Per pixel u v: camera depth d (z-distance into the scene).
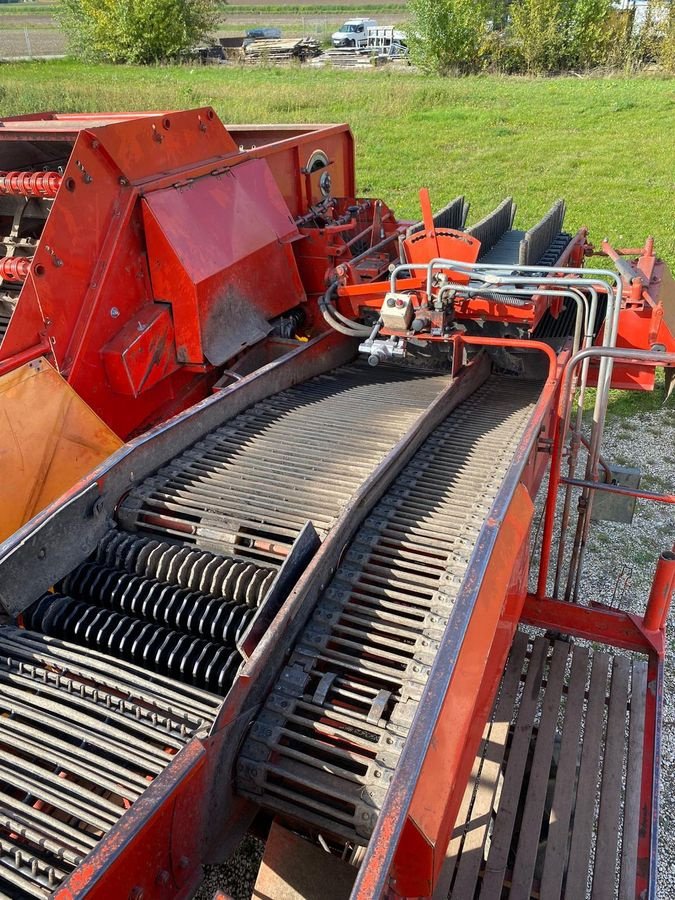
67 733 2.16
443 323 4.04
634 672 3.62
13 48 35.56
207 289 4.28
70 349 3.80
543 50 27.42
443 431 4.11
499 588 2.52
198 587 2.74
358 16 45.78
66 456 3.67
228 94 19.94
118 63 30.00
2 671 2.36
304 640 2.52
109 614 2.66
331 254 5.48
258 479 3.37
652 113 20.00
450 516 3.10
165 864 1.86
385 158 15.86
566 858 2.91
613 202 12.63
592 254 6.10
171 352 4.33
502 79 26.23
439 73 27.61
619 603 4.63
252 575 2.69
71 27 30.17
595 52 27.62
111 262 3.90
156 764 2.04
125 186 3.99
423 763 1.90
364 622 2.57
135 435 4.35
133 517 3.10
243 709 2.19
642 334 4.93
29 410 3.51
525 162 15.52
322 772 2.17
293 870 2.39
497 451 3.77
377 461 3.58
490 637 2.36
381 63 30.72
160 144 4.23
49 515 2.74
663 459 6.19
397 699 2.32
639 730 3.34
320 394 4.70
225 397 4.01
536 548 5.19
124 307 4.05
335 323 5.01
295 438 3.87
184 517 3.14
